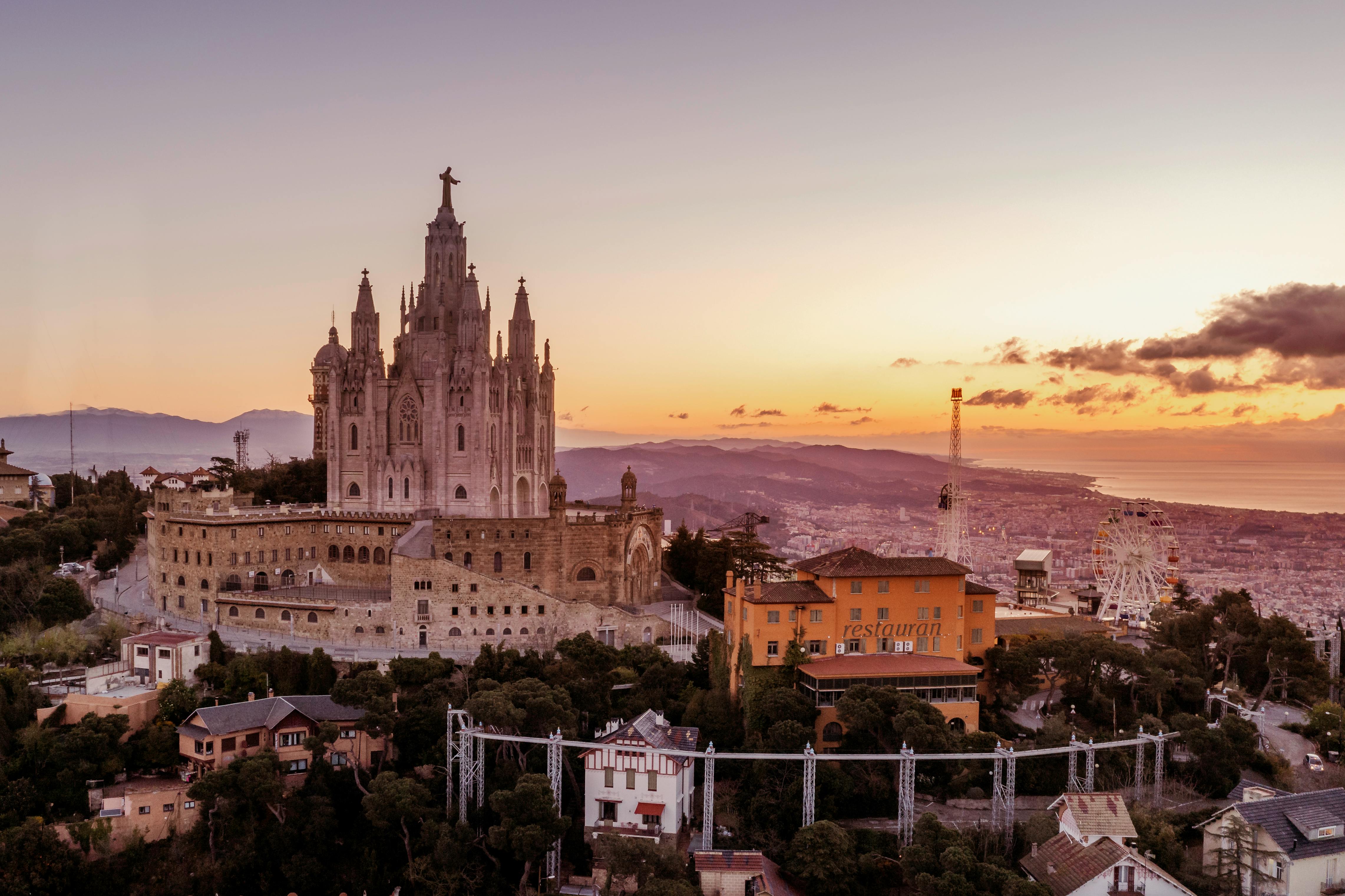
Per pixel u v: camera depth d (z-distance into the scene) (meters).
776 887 98.12
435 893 102.12
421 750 120.06
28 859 103.94
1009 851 103.00
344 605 152.75
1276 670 150.62
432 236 193.88
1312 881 97.50
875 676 120.31
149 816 112.50
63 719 124.00
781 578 171.88
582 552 167.88
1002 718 129.12
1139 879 93.38
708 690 137.25
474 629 153.38
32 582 158.38
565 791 114.44
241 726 118.38
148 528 186.38
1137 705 132.88
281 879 109.31
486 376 179.50
